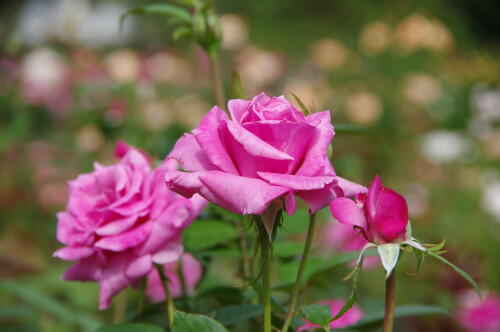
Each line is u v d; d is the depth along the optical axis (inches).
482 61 191.3
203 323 25.8
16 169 82.0
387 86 139.6
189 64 110.5
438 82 145.9
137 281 29.2
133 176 29.3
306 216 31.2
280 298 36.3
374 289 66.0
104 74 85.4
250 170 25.0
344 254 30.5
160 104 82.5
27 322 53.8
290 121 25.1
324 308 26.5
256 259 30.0
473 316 53.8
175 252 28.9
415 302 57.8
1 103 96.8
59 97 97.0
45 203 78.1
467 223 87.3
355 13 218.1
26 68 97.6
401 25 144.7
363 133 31.9
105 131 75.5
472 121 135.2
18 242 71.4
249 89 118.4
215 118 25.4
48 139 88.5
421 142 126.3
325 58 136.6
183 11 32.7
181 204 28.5
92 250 28.8
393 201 25.6
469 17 264.8
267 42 213.6
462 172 110.5
